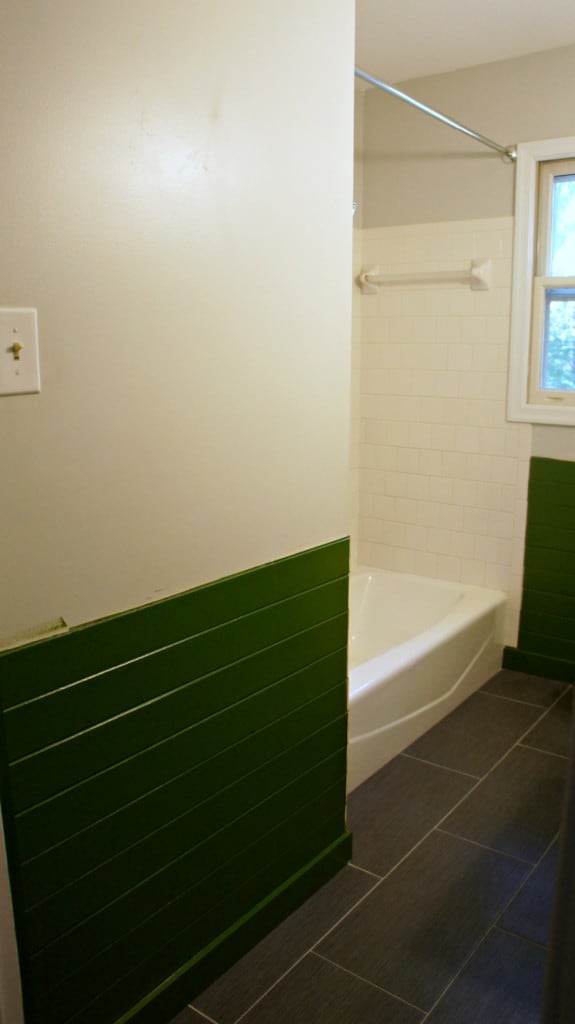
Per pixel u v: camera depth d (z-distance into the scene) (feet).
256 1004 5.51
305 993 5.60
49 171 3.90
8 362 3.84
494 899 6.51
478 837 7.32
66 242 4.02
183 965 5.45
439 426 10.78
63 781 4.39
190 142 4.61
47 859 4.38
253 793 5.82
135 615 4.67
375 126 10.61
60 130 3.92
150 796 4.95
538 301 9.89
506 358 10.09
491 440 10.41
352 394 11.30
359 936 6.12
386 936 6.12
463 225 10.13
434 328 10.56
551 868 6.88
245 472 5.35
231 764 5.57
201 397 4.93
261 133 5.08
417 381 10.85
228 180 4.90
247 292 5.15
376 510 11.60
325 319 5.85
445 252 10.32
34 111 3.80
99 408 4.32
